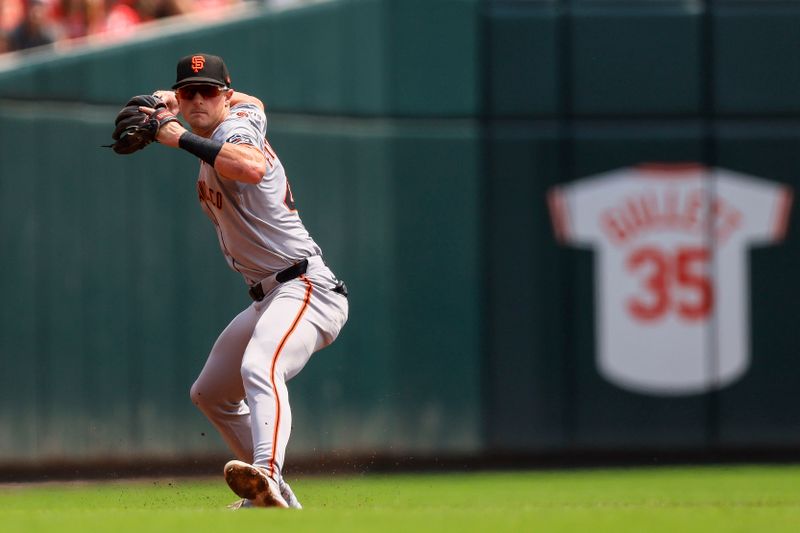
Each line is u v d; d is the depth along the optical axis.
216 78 15.98
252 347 15.52
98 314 27.28
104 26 30.50
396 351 30.45
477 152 31.09
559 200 31.38
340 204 29.94
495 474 30.25
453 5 31.03
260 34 29.08
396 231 30.58
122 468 27.52
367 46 30.41
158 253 28.03
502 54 31.25
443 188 30.89
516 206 31.25
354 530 11.70
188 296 28.36
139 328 27.75
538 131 31.33
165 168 28.19
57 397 26.80
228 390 16.62
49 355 26.72
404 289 30.56
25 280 26.52
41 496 24.42
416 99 30.78
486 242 31.16
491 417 31.06
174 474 28.08
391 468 30.25
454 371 30.81
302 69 29.55
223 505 20.50
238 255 16.23
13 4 29.08
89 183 27.28
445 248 30.86
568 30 31.41
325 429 29.39
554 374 31.33
